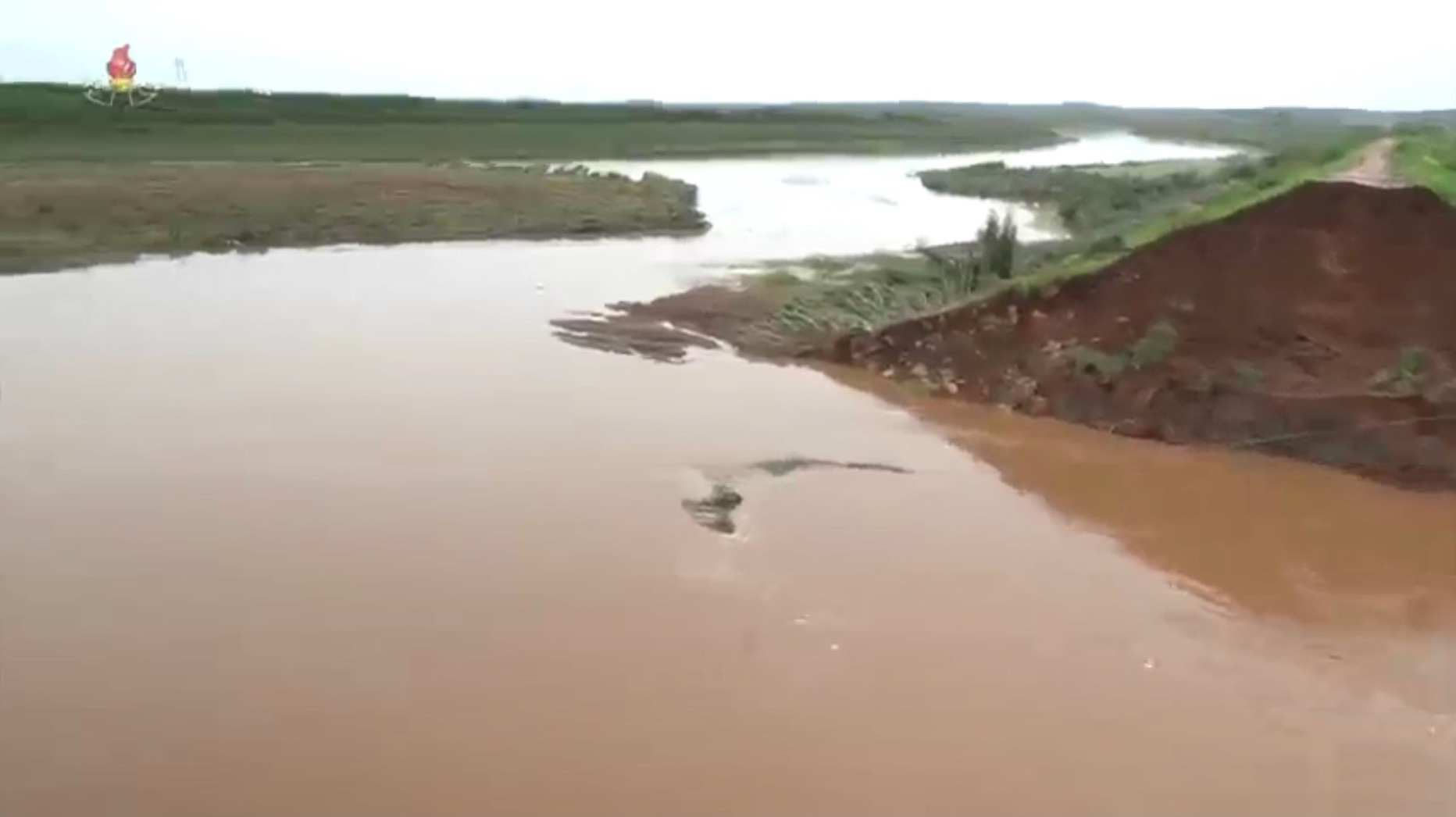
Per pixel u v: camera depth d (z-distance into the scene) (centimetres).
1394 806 1005
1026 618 1326
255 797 977
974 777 1029
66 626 1255
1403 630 1320
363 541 1486
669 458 1827
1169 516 1645
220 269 3397
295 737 1065
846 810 980
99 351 2416
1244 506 1689
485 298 3045
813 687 1167
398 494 1647
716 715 1114
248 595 1334
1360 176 2095
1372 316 1964
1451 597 1402
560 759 1039
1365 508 1684
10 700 1111
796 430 1992
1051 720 1122
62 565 1404
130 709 1102
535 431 1942
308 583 1370
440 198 4600
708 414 2072
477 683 1159
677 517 1585
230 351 2431
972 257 2888
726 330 2697
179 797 976
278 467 1747
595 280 3312
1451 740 1109
